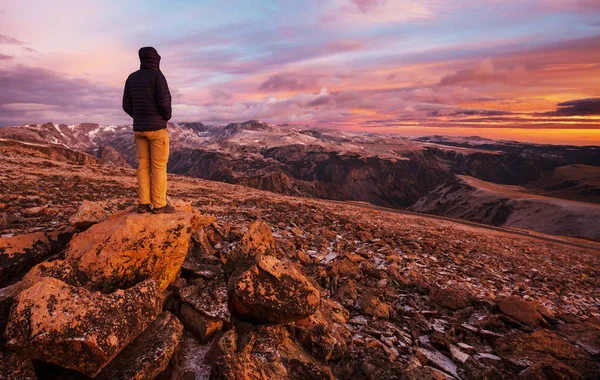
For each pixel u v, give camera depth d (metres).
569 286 15.91
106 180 28.16
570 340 8.05
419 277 11.67
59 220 10.90
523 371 6.20
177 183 36.59
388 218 36.44
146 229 5.41
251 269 5.60
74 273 4.77
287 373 4.82
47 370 3.97
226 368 4.09
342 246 14.37
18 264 5.10
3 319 3.95
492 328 8.11
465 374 6.06
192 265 6.47
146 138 5.83
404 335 7.17
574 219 185.75
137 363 3.95
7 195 14.54
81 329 3.67
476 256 19.14
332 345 5.69
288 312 5.39
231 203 24.33
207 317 5.14
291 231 15.22
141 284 4.64
